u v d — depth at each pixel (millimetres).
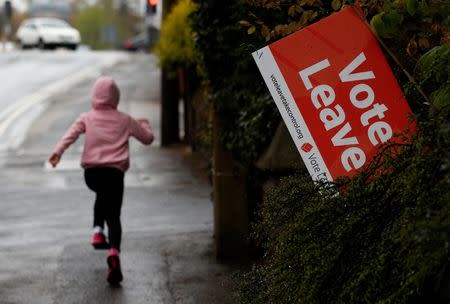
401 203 7551
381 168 8344
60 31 123750
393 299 7082
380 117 9070
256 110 17219
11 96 64188
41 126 48562
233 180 18922
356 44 9164
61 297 16656
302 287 7984
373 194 7914
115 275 17344
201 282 17391
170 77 38594
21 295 16828
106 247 18188
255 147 17297
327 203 8242
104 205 18109
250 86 17719
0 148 41469
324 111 9227
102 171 18062
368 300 7371
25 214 25703
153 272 18359
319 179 9227
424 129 7516
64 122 49906
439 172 7164
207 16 18062
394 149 8289
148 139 19125
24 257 20031
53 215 25531
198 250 20156
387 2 9312
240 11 16141
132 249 20484
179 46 35938
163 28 37438
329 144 9195
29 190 30016
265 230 9531
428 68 8328
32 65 91562
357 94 9148
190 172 32875
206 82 19391
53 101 60125
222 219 19062
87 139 18375
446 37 9500
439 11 9570
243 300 9883
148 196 27891
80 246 21188
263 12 15070
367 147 9086
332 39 9211
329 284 7867
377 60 9117
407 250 7094
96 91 18781
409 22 9820
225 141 18750
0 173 33969
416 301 7422
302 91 9281
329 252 7855
